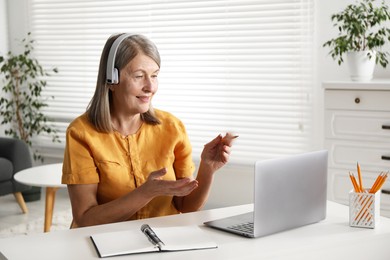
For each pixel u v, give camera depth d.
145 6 5.52
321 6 4.71
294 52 4.86
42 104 6.04
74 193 2.35
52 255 1.84
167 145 2.48
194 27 5.28
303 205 2.12
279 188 2.03
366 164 3.79
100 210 2.22
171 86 5.45
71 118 6.10
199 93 5.32
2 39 6.41
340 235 2.03
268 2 4.91
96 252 1.86
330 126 3.88
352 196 2.12
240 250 1.87
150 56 2.32
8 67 5.97
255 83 5.05
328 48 4.73
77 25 5.99
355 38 4.22
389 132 3.69
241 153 5.18
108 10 5.74
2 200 5.87
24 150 5.40
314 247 1.92
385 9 4.05
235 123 5.19
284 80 4.95
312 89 4.85
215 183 5.38
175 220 2.21
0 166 5.18
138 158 2.43
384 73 4.44
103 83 2.36
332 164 3.91
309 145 4.93
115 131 2.41
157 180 2.13
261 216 1.99
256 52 5.01
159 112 2.55
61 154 6.25
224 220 2.18
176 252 1.85
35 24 6.27
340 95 3.82
